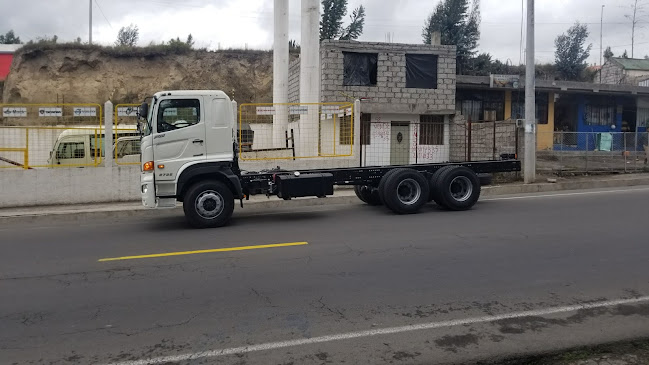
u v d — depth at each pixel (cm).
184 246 845
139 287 620
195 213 1005
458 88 2603
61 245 888
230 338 466
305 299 566
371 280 632
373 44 2178
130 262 745
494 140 1750
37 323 509
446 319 505
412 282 622
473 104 2644
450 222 1022
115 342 461
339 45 2141
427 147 2289
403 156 2270
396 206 1127
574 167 1870
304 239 877
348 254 761
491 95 2666
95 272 695
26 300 581
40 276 680
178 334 476
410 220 1055
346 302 555
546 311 525
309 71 1866
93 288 621
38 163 1738
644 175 1788
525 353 434
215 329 486
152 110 998
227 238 904
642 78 3794
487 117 2662
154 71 3469
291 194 1080
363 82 2198
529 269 672
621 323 494
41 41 3356
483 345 448
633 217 1045
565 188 1591
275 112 1554
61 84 3288
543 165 1909
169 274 674
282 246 823
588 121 2856
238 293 589
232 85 3562
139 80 3425
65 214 1195
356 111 1582
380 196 1159
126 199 1421
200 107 1017
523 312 523
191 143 1012
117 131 1475
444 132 2312
